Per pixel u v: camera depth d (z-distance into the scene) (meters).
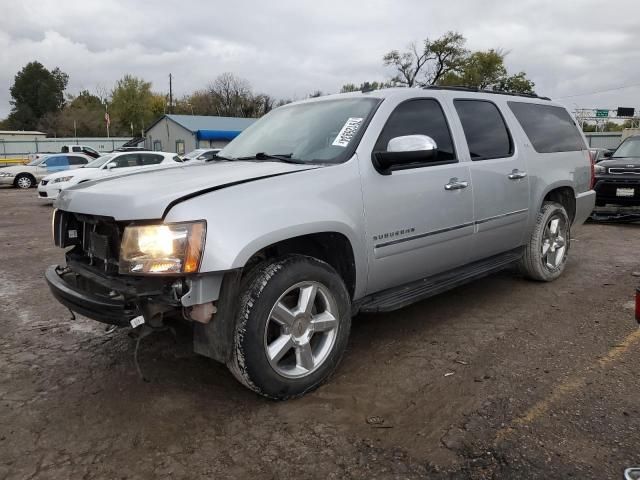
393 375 3.51
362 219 3.48
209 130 43.12
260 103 75.38
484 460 2.56
